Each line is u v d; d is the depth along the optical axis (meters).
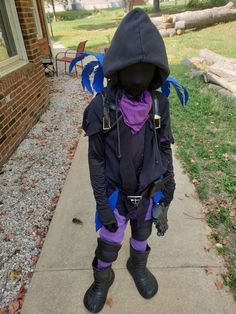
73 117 5.46
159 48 1.27
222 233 2.57
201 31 14.00
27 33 5.00
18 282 2.25
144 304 1.99
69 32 19.98
